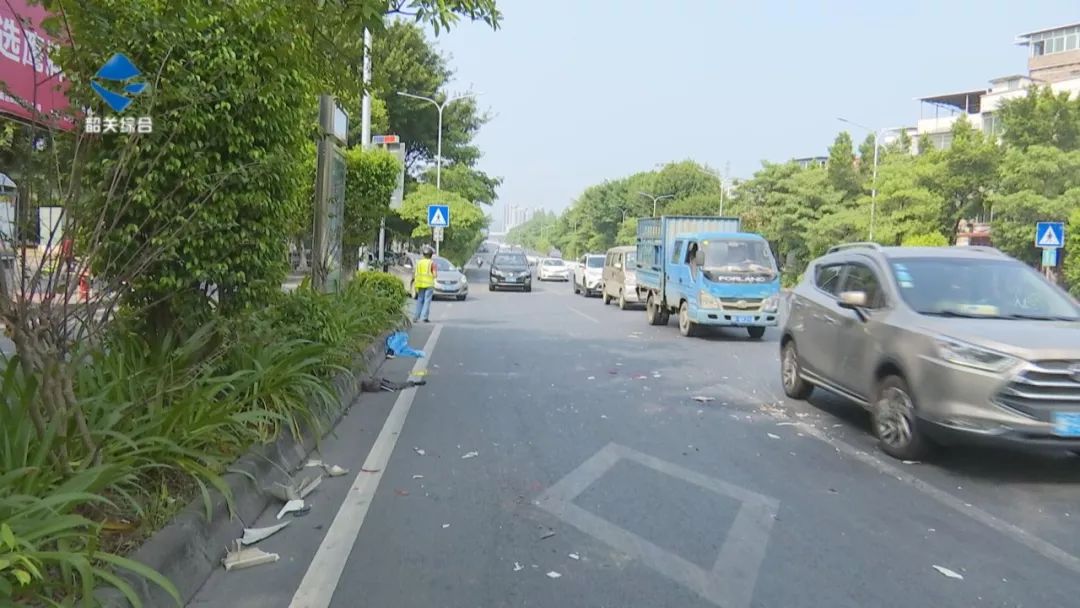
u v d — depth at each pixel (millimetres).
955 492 6375
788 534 5395
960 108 88062
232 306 7469
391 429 8289
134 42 6258
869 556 5031
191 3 6211
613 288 27125
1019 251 36250
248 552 4867
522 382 11266
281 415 6520
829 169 55125
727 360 13969
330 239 12836
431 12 6340
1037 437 6297
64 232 4613
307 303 8773
